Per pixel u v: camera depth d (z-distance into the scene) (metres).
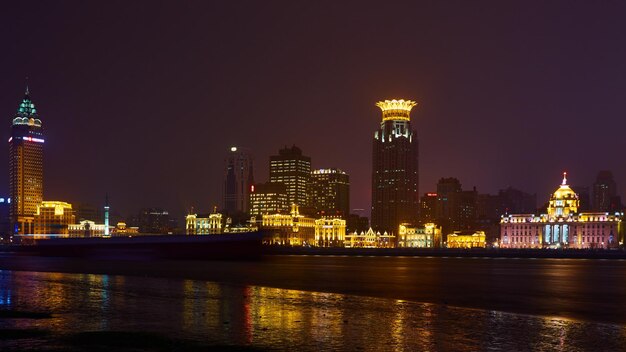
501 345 40.00
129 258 187.62
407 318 51.41
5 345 39.16
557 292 79.75
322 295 70.88
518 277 115.25
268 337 42.06
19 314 52.59
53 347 38.66
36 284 83.31
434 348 38.78
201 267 135.00
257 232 183.50
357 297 69.06
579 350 38.84
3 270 118.94
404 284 91.44
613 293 78.81
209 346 39.03
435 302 64.75
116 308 56.75
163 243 184.50
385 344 39.91
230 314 53.06
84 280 91.31
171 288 78.12
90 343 39.88
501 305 62.81
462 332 44.50
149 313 53.44
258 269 130.25
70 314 52.66
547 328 46.84
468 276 117.50
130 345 39.28
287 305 60.16
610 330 46.12
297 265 163.00
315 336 42.50
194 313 53.59
